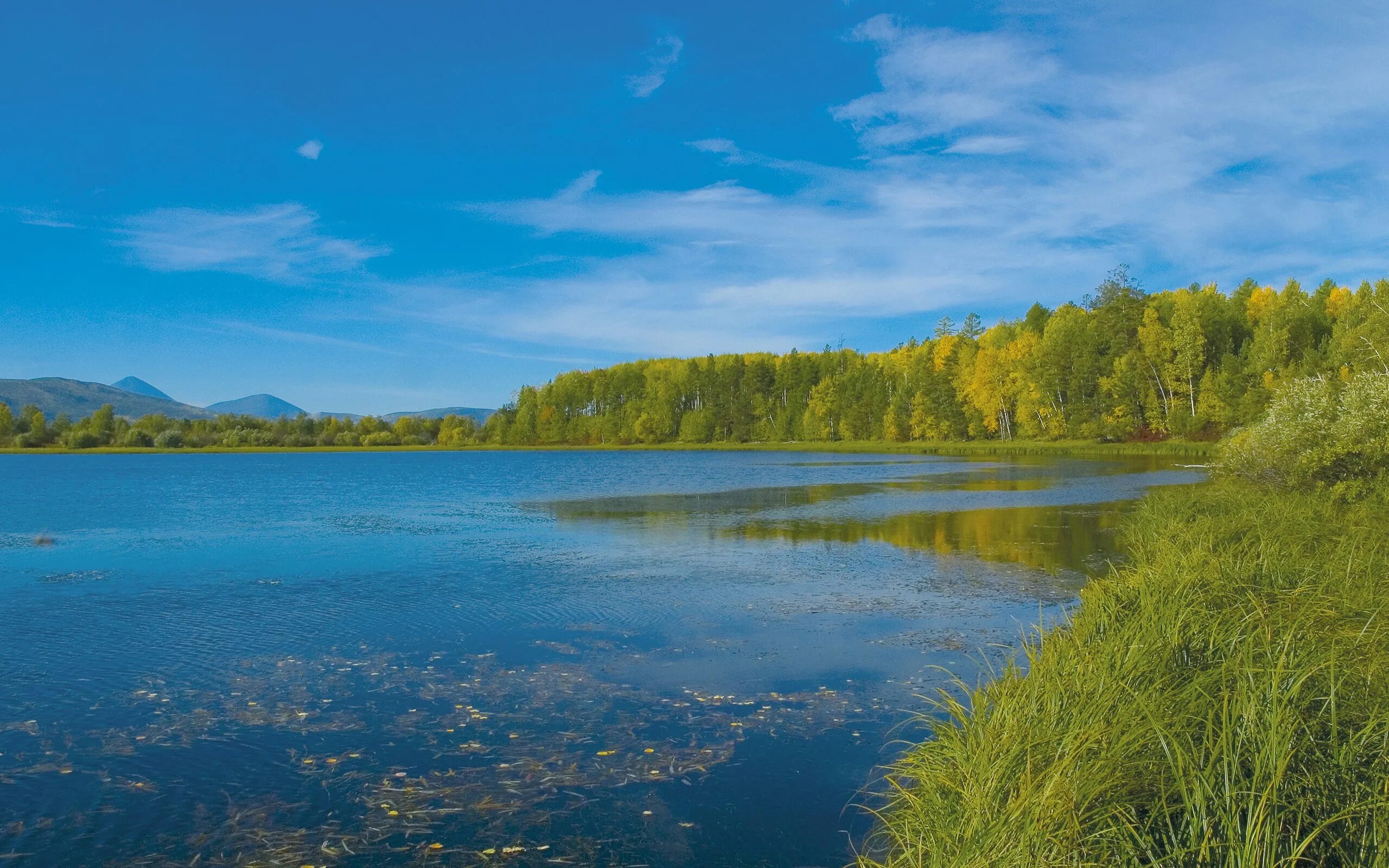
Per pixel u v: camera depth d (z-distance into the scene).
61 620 13.95
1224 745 4.61
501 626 13.45
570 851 6.39
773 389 145.38
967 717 7.37
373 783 7.57
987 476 51.69
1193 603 8.15
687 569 18.67
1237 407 74.00
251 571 18.81
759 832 6.67
